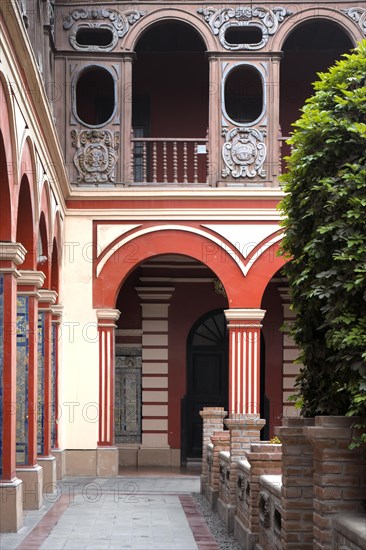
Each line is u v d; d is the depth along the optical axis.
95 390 16.92
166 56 19.58
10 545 9.51
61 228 16.44
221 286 18.20
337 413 7.43
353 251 6.89
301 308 7.72
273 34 17.12
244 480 9.84
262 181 17.12
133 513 12.27
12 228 9.95
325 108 7.58
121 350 19.94
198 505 13.23
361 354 6.62
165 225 17.12
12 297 10.12
